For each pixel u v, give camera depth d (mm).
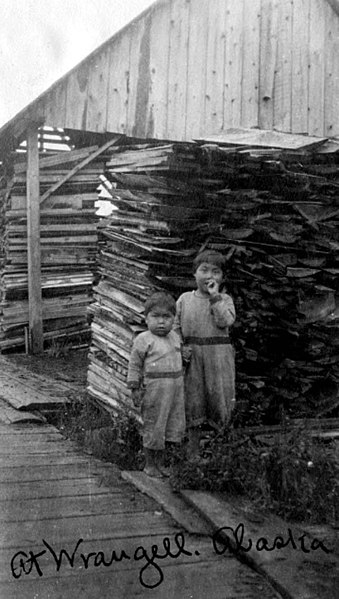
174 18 12023
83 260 12258
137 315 6465
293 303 6469
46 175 11836
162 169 6305
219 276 5520
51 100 11328
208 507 4258
